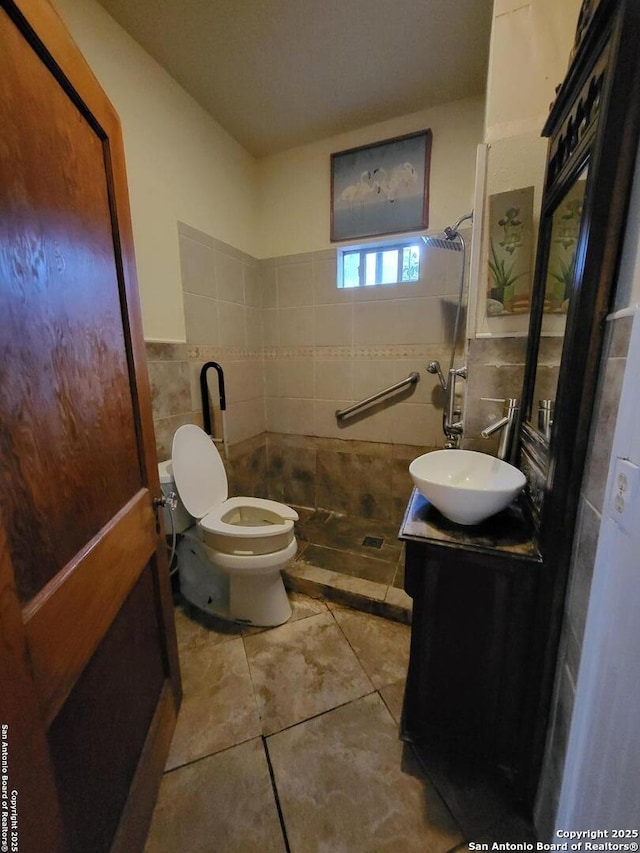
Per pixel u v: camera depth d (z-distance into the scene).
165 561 1.09
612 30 0.57
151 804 0.89
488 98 1.14
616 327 0.60
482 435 1.18
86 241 0.72
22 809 0.46
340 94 1.71
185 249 1.73
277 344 2.38
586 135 0.69
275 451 2.53
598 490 0.64
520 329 1.22
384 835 0.86
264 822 0.89
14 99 0.52
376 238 2.01
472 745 0.96
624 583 0.51
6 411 0.49
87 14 1.23
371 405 2.21
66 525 0.62
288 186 2.17
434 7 1.28
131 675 0.86
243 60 1.52
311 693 1.23
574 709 0.68
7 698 0.44
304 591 1.73
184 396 1.78
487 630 0.89
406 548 0.92
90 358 0.72
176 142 1.65
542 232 1.05
